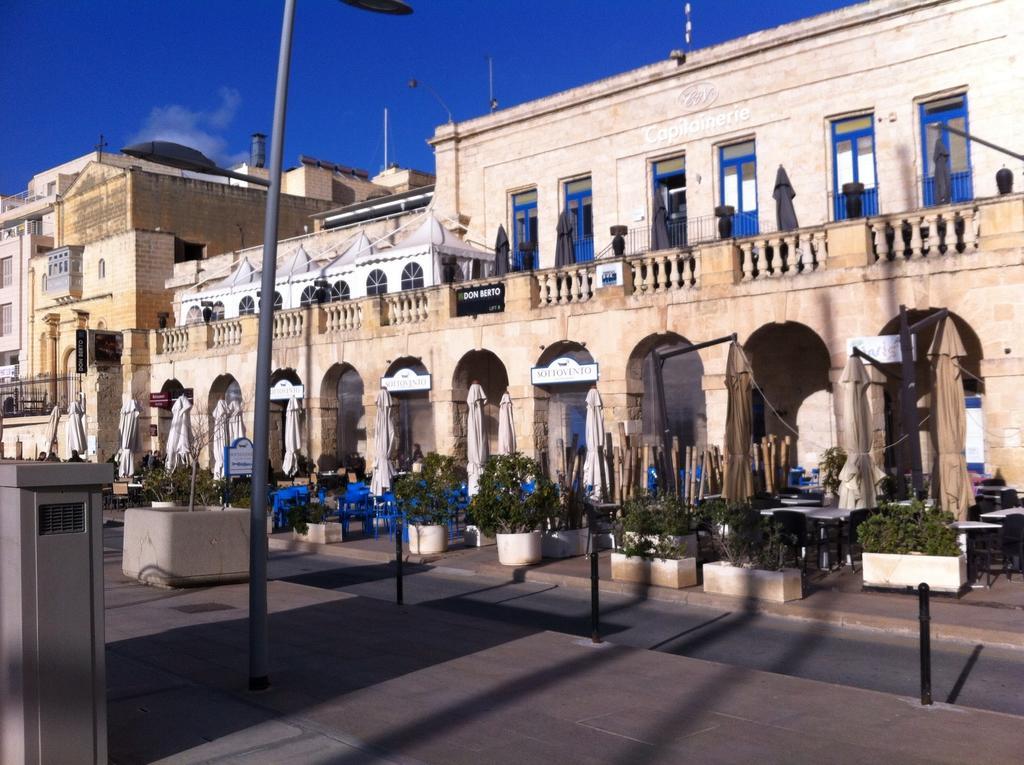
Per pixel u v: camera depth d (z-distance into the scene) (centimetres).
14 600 578
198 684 859
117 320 4272
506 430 2091
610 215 2791
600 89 2808
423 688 846
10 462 621
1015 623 1081
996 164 2166
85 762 595
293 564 1803
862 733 713
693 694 825
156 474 2180
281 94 897
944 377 1455
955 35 2220
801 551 1510
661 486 1758
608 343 2212
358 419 3109
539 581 1523
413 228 3291
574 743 698
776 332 2341
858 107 2348
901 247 1820
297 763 656
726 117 2564
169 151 898
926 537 1267
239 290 3459
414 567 1719
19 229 5988
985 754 663
